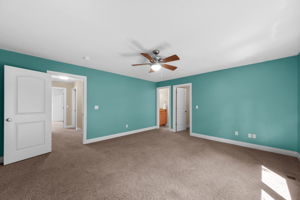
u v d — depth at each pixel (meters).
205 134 4.15
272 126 2.95
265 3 1.30
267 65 3.02
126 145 3.44
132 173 2.05
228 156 2.71
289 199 1.50
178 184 1.78
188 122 6.21
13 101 2.37
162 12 1.44
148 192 1.62
